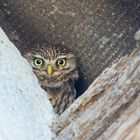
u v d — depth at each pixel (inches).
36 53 204.1
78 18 173.3
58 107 202.7
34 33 185.3
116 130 104.0
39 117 121.5
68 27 179.3
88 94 118.0
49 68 203.0
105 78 116.6
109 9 166.4
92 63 192.5
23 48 200.4
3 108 115.9
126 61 113.4
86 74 200.8
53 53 203.8
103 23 172.2
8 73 126.4
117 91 110.4
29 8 171.6
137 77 107.5
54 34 185.8
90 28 176.1
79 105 118.6
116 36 174.7
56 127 120.0
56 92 205.6
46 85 205.8
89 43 183.9
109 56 183.2
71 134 115.5
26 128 116.0
